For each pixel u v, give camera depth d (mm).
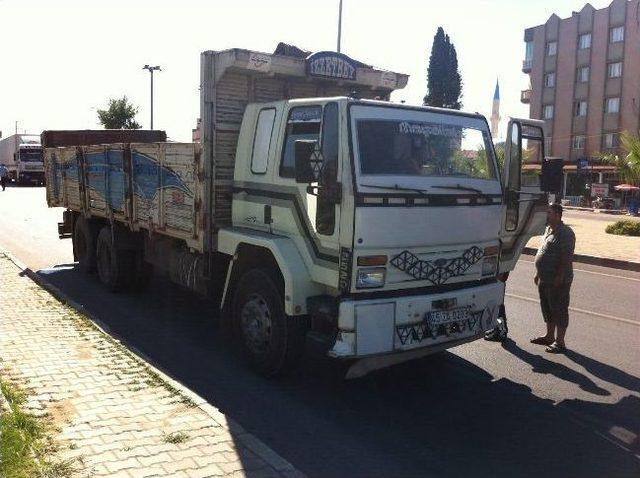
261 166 5984
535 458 4469
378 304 4977
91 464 3793
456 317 5438
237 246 6070
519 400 5602
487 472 4234
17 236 15688
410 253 5145
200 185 6488
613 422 5160
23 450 3838
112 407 4637
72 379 5164
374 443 4637
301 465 4246
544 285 7066
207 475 3744
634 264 14609
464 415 5234
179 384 5191
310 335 5355
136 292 9453
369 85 7188
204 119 6371
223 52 6227
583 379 6195
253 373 6074
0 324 6781
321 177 5020
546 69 55469
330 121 5121
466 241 5566
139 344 6934
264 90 6719
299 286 5363
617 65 49469
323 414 5152
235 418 5004
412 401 5516
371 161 4980
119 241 9070
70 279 10367
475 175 5812
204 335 7352
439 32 56125
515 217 6379
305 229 5387
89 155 9789
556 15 54375
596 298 10500
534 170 6664
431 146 5453
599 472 4285
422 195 5152
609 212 40438
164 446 4070
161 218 7531
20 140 47344
